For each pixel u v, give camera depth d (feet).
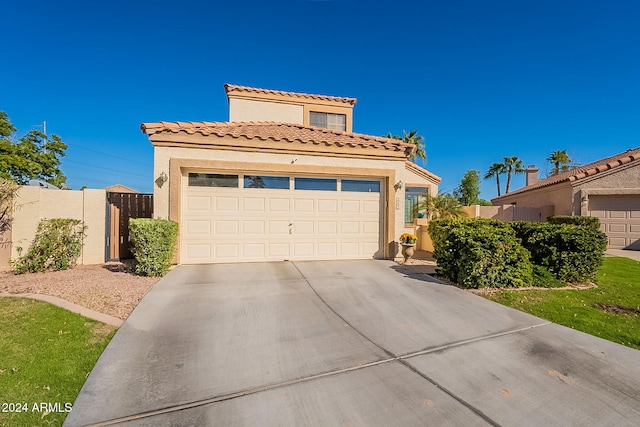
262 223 30.04
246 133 29.09
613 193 46.29
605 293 21.40
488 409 8.84
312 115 49.34
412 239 32.07
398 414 8.58
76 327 13.80
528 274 22.71
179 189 27.58
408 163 50.29
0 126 80.74
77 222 27.07
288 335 13.66
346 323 15.20
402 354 12.10
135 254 23.97
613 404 9.15
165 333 13.53
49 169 93.71
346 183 32.32
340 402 9.07
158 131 27.12
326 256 31.73
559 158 115.44
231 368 10.81
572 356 12.10
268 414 8.48
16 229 26.48
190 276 23.91
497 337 13.85
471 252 21.77
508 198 78.48
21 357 11.09
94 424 7.94
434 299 19.31
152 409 8.58
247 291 20.25
